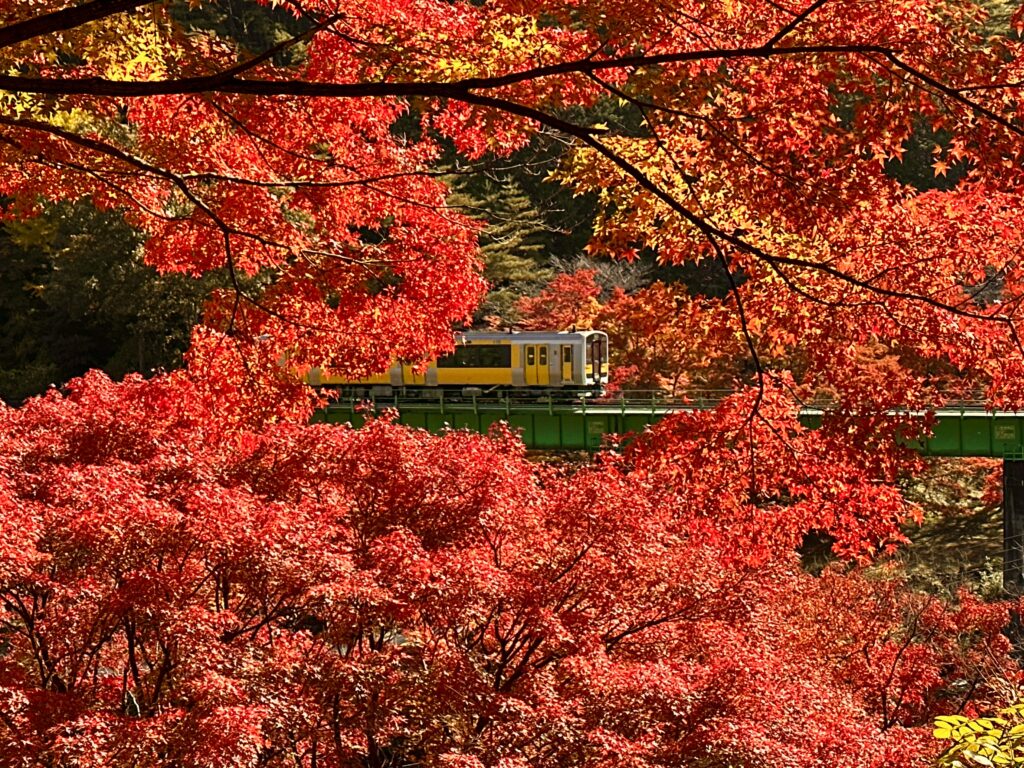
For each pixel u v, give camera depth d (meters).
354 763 24.39
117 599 20.67
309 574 21.56
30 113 16.89
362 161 19.72
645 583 25.31
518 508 25.38
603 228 16.69
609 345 80.56
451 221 20.36
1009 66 13.39
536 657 26.56
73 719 19.81
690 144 15.28
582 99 15.23
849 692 36.34
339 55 16.31
